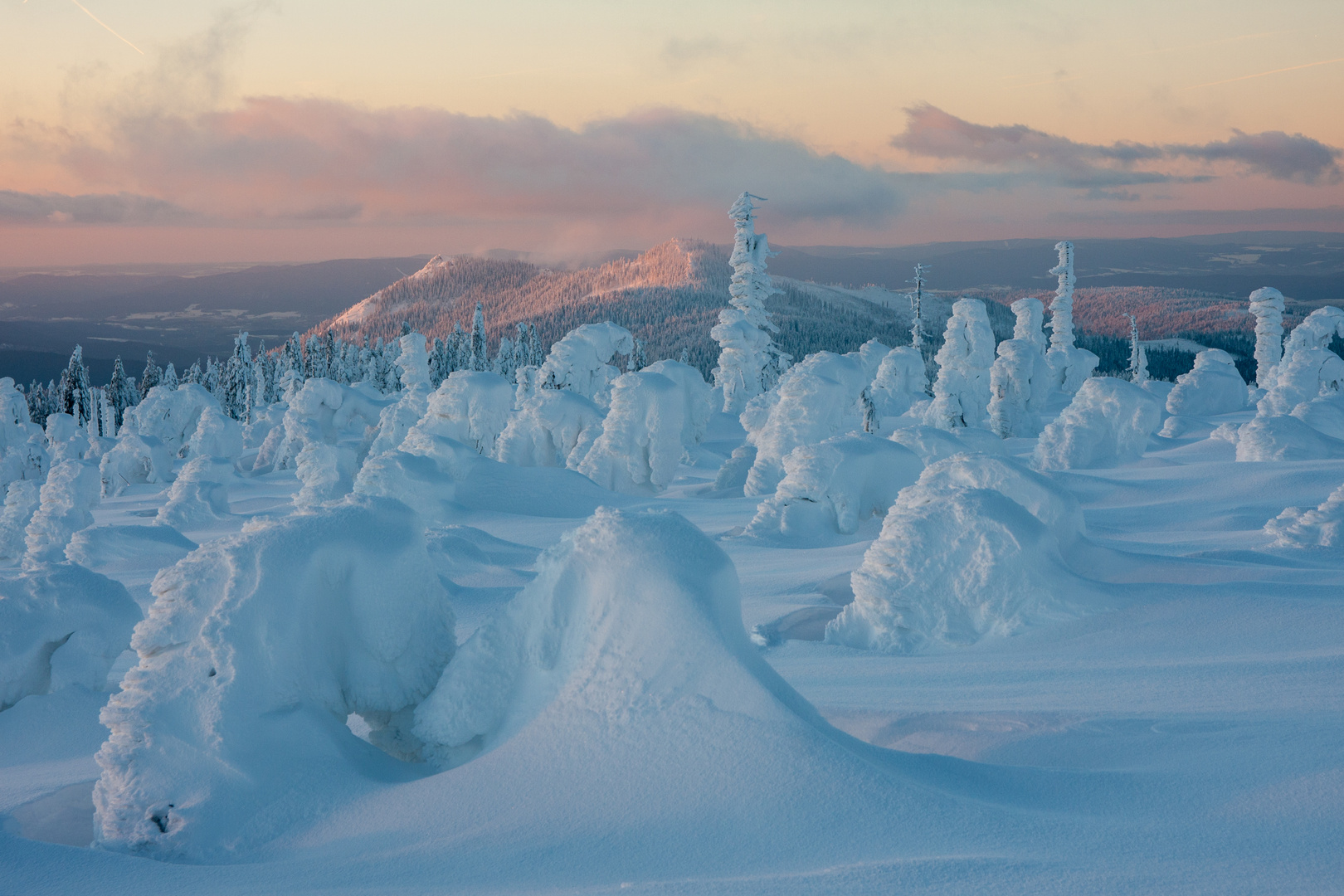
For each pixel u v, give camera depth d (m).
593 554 6.69
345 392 58.53
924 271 81.69
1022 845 4.62
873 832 4.86
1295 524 15.72
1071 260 73.88
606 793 5.52
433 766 6.91
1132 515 21.56
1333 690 7.88
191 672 6.46
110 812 6.09
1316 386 43.75
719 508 29.80
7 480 55.41
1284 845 4.39
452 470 30.84
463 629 14.13
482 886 4.73
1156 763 6.16
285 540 6.88
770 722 5.68
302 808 6.03
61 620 10.16
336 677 7.04
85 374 84.38
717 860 4.76
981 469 14.16
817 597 15.06
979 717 7.83
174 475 55.31
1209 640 10.18
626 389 36.09
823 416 33.12
